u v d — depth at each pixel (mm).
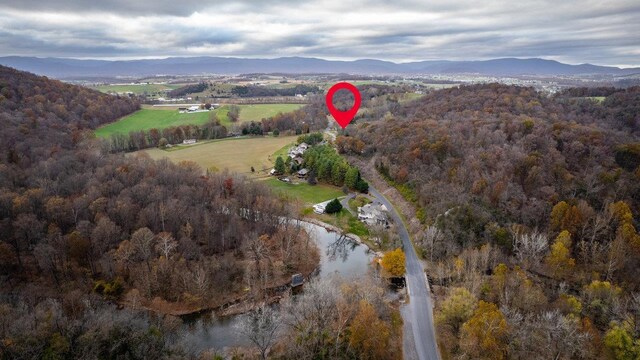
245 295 99000
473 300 82125
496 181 123750
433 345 80062
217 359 73312
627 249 94500
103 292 93375
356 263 117562
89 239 99875
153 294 95625
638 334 72875
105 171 129125
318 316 80688
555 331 73188
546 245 102000
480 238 110500
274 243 117312
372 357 73438
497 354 70125
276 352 76812
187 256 104125
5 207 101688
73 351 66250
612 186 116875
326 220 144750
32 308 78125
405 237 128625
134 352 68688
